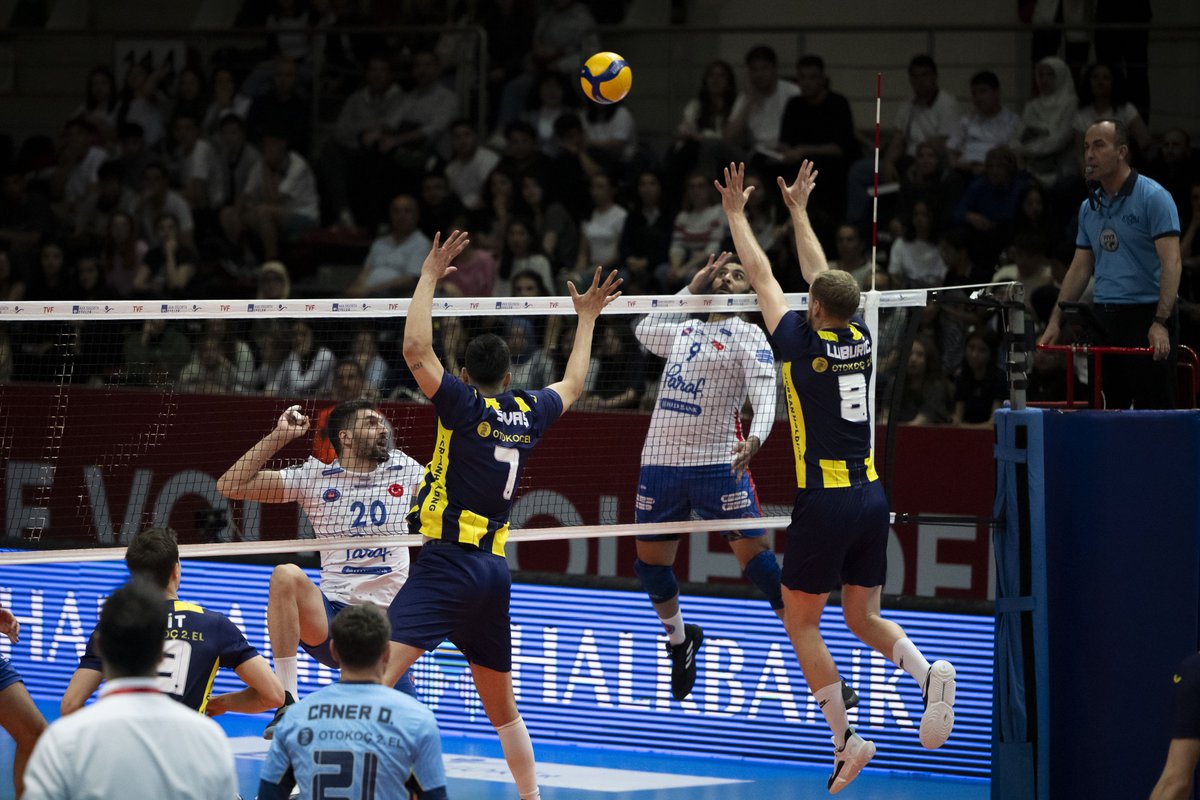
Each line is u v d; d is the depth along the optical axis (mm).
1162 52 38094
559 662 26016
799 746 24500
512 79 41562
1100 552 18844
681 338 22203
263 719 27312
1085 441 18938
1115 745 18797
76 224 42031
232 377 34000
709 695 25078
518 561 29859
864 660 24297
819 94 36844
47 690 28594
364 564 21438
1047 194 34188
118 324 37125
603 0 42344
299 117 41812
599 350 32688
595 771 24031
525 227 36312
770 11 43031
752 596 24938
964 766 23688
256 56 44344
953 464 27703
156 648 11688
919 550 27797
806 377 18547
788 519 21891
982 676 23719
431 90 41219
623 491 29094
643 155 38844
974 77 36469
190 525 30203
